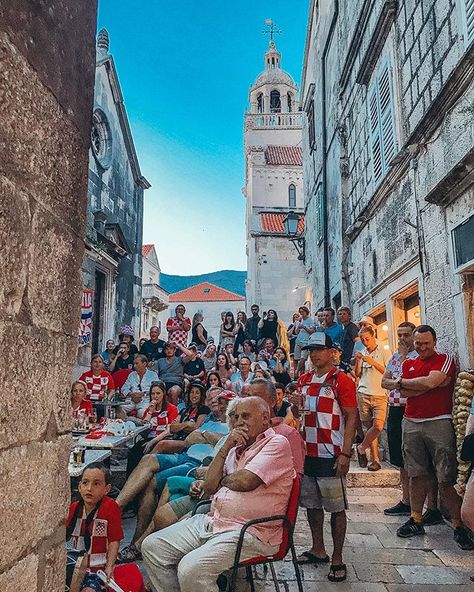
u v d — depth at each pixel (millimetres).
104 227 13695
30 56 1534
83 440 5309
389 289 7836
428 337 4855
